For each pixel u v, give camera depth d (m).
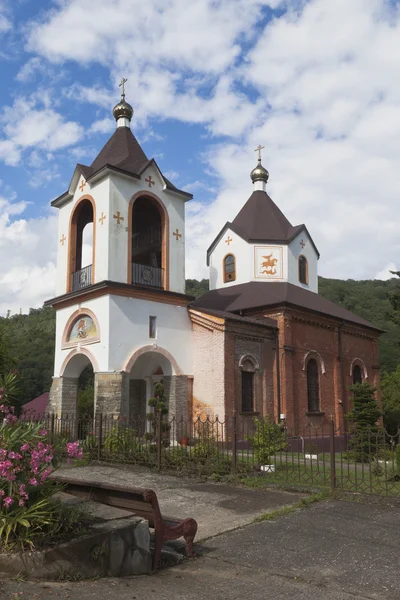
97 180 22.06
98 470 14.30
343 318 28.45
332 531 8.16
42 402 41.59
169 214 23.48
